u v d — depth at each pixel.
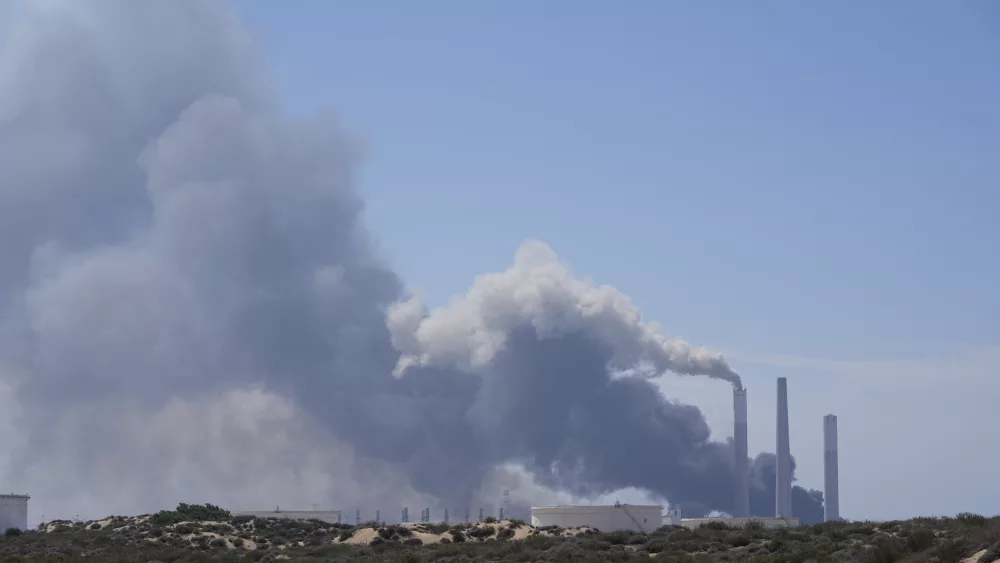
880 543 168.25
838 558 170.12
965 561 143.88
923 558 151.00
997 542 141.12
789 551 193.88
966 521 187.50
